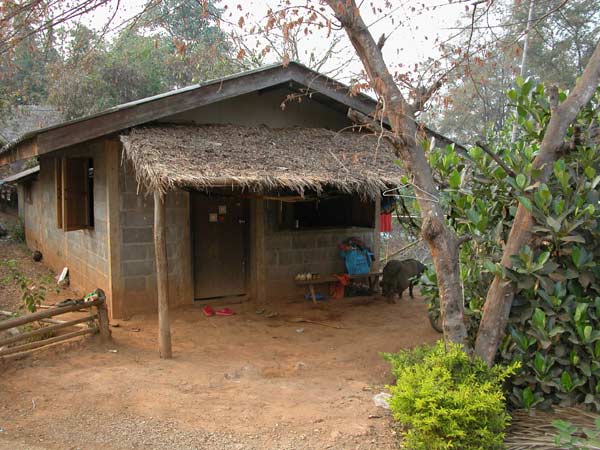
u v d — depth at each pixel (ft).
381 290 35.96
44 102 61.82
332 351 24.02
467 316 18.21
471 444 13.52
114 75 54.95
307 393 18.33
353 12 17.25
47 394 17.26
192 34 36.40
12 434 14.58
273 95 31.55
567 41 41.24
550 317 16.57
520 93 19.26
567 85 42.75
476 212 17.84
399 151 17.24
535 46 42.34
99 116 24.44
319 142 29.73
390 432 15.40
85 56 33.04
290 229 33.19
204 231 31.50
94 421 15.56
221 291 32.14
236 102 30.60
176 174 20.84
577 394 16.40
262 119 31.40
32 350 21.01
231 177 21.79
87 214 31.76
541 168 16.55
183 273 30.35
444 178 19.43
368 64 17.65
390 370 21.20
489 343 16.51
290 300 33.12
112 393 17.53
